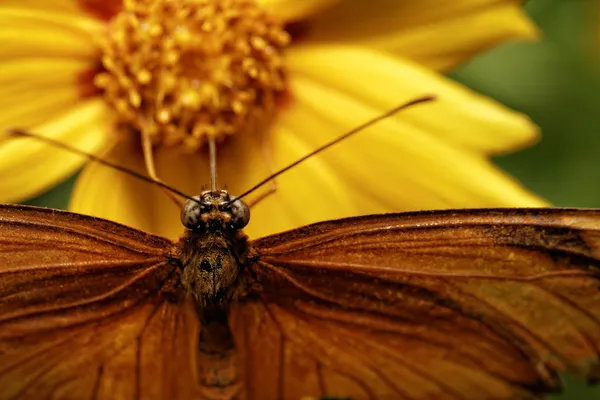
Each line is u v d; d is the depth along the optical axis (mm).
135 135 135
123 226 120
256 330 125
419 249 119
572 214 115
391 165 134
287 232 121
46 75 132
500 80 146
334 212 135
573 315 119
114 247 120
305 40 136
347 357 126
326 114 135
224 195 123
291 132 137
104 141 133
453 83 133
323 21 135
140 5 133
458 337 123
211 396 125
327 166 136
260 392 128
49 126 132
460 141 133
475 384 125
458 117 132
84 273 120
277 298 123
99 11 133
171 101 135
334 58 135
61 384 125
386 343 125
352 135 135
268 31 135
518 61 146
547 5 148
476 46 134
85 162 133
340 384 128
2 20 129
